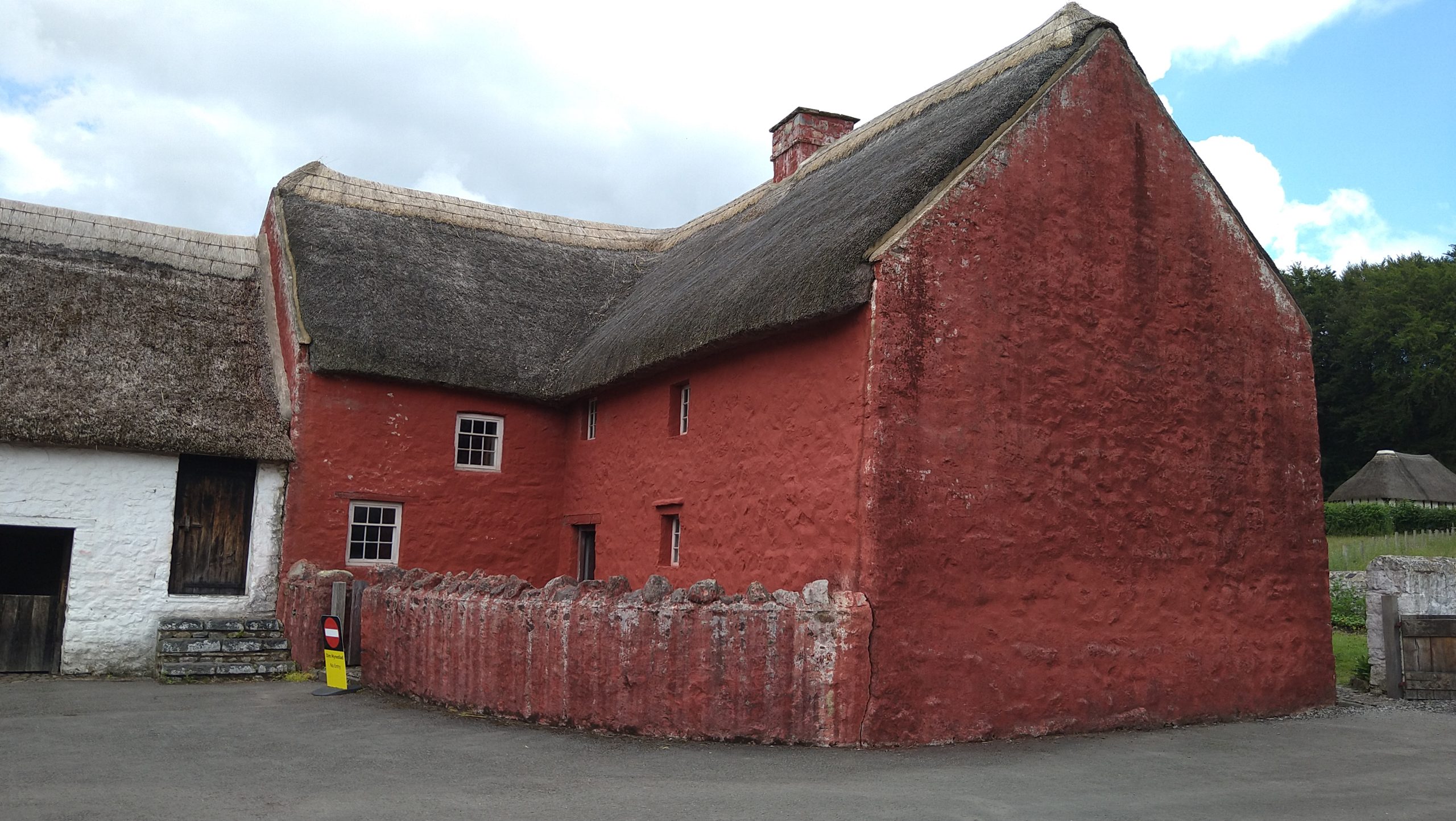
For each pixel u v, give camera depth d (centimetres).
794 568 1052
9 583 1566
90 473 1311
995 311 1034
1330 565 2394
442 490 1550
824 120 1842
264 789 709
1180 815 680
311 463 1450
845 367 1005
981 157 1047
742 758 830
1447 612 1255
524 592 1021
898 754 878
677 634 909
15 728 926
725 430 1214
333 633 1177
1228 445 1168
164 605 1339
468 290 1692
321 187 1772
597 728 927
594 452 1554
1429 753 920
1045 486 1038
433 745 869
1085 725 1023
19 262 1480
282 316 1568
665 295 1502
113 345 1415
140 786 709
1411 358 4838
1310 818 677
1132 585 1077
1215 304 1187
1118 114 1152
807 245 1121
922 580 957
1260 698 1138
